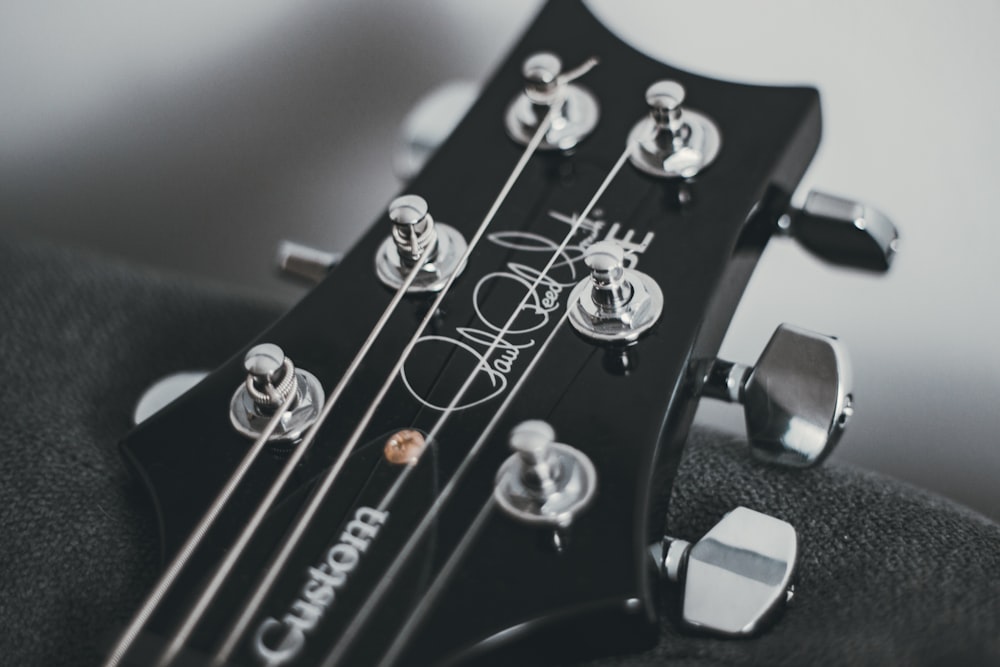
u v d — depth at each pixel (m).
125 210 0.48
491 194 0.31
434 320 0.30
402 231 0.30
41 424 0.32
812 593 0.29
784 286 0.43
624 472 0.28
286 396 0.29
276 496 0.28
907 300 0.42
